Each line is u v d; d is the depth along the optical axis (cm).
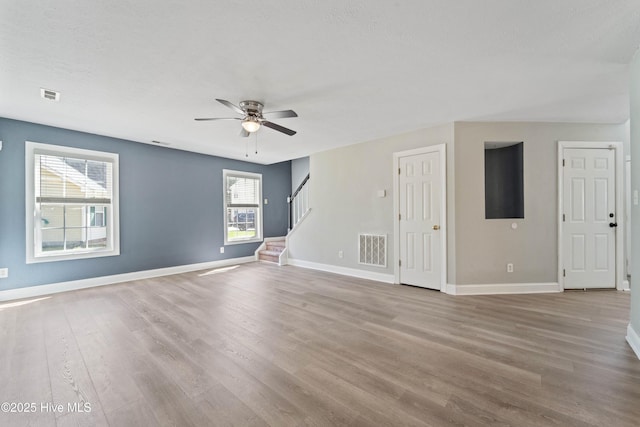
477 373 196
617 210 392
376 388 180
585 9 173
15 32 191
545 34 198
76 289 419
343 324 285
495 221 389
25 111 339
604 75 257
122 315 312
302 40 204
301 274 522
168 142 486
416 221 427
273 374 197
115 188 459
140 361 215
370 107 332
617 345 234
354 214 507
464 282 389
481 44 210
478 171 388
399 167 445
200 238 574
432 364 208
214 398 172
